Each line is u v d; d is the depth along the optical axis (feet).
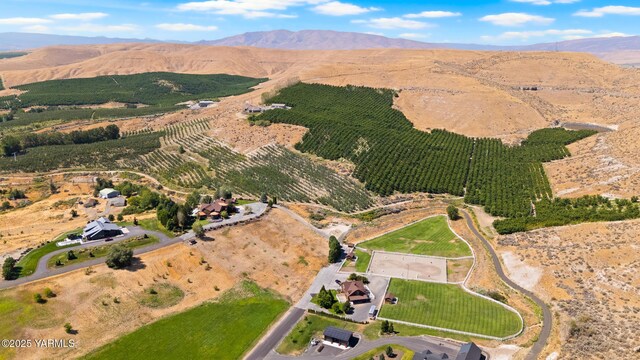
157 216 467.93
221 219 481.87
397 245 472.44
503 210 523.70
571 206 505.66
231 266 415.44
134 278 373.40
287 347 325.21
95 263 382.42
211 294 381.19
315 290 399.85
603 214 453.58
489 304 369.09
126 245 414.62
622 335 303.89
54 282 351.87
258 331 342.85
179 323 344.08
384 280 409.28
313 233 488.85
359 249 465.06
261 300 380.37
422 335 335.26
